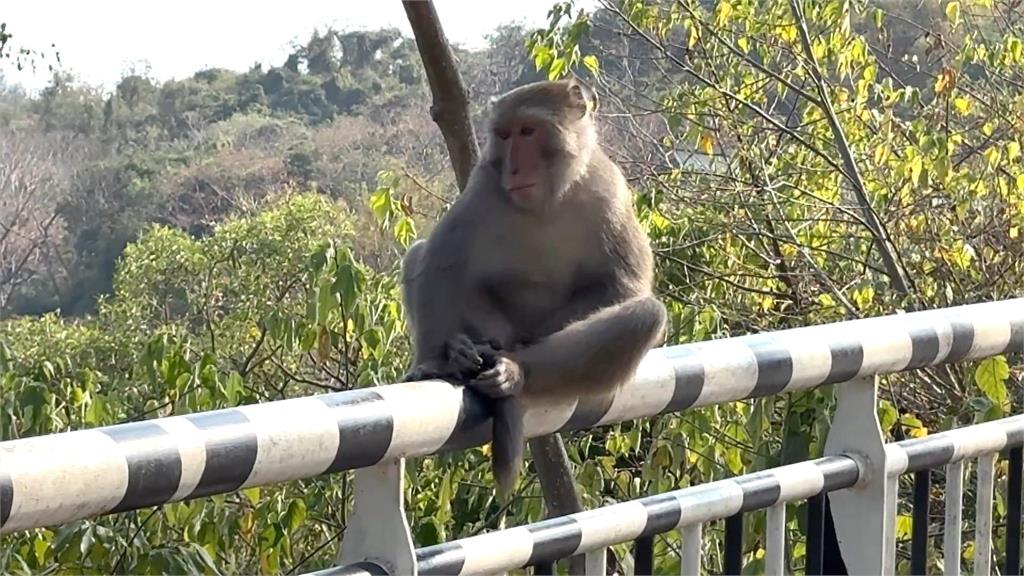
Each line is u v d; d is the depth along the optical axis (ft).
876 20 33.40
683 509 9.90
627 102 36.65
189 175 60.39
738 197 33.60
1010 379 24.63
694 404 10.23
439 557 8.44
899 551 24.99
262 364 29.27
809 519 11.19
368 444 7.79
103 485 6.48
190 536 20.22
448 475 21.84
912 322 11.48
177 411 21.08
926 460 11.75
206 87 67.87
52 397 19.83
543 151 14.52
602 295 14.75
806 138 35.22
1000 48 32.86
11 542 17.38
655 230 32.86
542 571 9.23
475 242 14.40
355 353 25.61
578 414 10.44
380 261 31.81
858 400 11.31
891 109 33.94
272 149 61.62
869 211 33.09
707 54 34.53
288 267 38.78
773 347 10.44
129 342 40.60
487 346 10.69
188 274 41.75
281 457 7.29
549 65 31.12
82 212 59.06
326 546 23.18
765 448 22.13
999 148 32.58
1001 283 33.32
